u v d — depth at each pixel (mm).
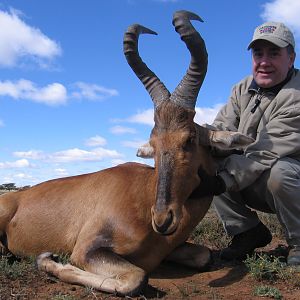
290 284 1635
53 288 1608
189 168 1630
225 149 1759
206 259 1864
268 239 2084
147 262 1745
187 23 1715
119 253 1704
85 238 1762
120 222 1725
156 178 1644
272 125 1868
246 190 1943
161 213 1536
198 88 1719
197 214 1772
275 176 1804
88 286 1591
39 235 1984
